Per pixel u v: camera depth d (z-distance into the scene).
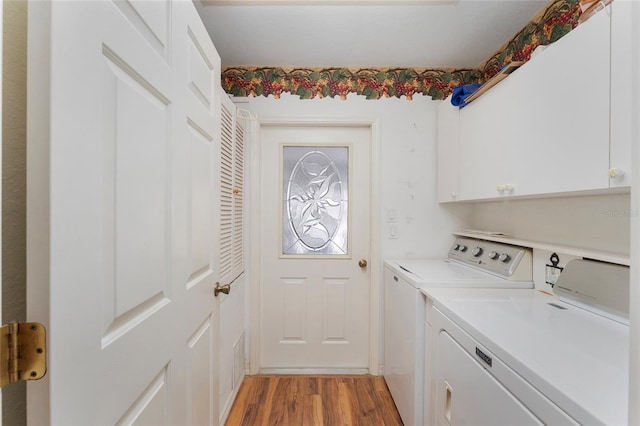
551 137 1.06
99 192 0.48
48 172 0.39
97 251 0.48
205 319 1.00
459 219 2.10
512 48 1.71
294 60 1.98
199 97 0.96
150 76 0.63
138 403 0.61
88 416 0.46
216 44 1.78
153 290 0.65
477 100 1.56
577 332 0.85
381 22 1.57
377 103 2.08
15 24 0.44
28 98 0.39
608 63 0.84
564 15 1.35
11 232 0.44
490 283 1.37
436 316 1.18
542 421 0.61
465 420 0.92
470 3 1.43
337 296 2.15
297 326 2.14
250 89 2.06
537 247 1.32
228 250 1.62
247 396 1.82
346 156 2.16
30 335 0.39
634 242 0.39
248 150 2.04
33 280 0.39
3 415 0.44
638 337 0.39
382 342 2.07
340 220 2.16
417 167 2.09
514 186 1.26
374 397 1.82
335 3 1.41
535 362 0.67
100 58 0.48
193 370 0.89
